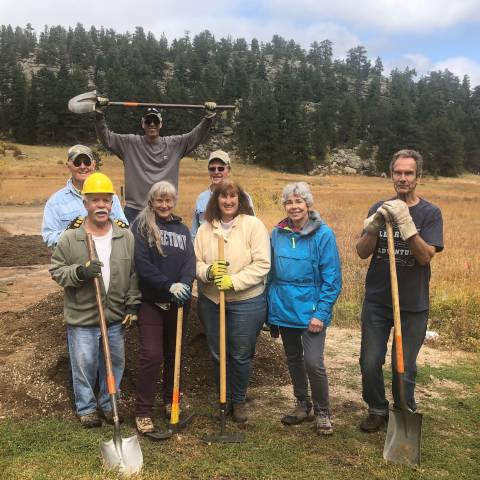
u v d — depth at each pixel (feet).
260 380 16.65
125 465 11.02
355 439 13.02
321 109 458.09
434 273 31.50
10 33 630.74
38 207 90.68
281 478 11.12
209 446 12.30
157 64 572.51
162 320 13.26
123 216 14.58
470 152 433.48
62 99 370.32
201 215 17.39
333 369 18.17
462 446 12.80
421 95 556.92
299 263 13.08
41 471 10.84
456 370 18.20
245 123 393.70
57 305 17.92
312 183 255.50
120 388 14.75
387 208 12.09
